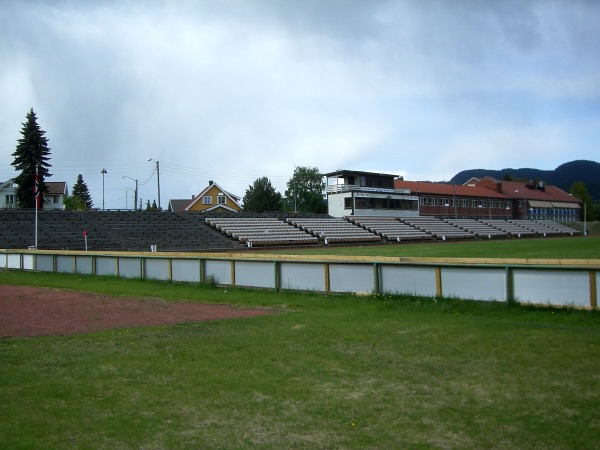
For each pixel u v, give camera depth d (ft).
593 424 18.11
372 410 19.92
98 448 16.63
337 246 187.32
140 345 31.09
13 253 96.73
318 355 28.12
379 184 256.73
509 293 40.19
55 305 50.60
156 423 18.75
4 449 16.38
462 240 241.35
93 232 154.40
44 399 21.30
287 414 19.61
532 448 16.48
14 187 259.60
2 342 32.60
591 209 452.35
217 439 17.37
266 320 39.14
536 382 22.75
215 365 26.35
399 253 140.15
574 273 37.35
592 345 28.40
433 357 27.25
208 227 183.01
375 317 39.37
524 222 309.42
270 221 203.41
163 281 68.44
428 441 17.07
